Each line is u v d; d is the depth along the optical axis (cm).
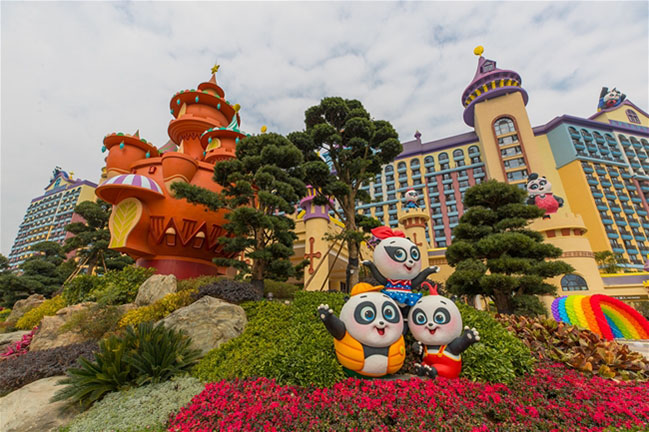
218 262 1320
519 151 5950
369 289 669
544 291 1506
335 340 630
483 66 6800
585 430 464
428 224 6425
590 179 6028
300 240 2402
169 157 1625
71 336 1077
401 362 623
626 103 7375
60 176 9969
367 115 1812
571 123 6581
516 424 465
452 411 477
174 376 696
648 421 498
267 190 1357
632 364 778
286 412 477
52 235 8369
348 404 496
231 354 754
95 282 1528
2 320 2478
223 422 456
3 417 608
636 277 2931
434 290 707
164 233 1562
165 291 1245
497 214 1691
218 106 2228
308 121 1844
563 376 663
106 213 2822
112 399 612
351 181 1783
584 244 2591
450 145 7031
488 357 657
